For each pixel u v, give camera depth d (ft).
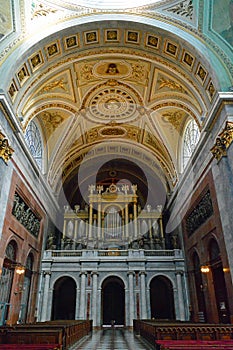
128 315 54.60
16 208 42.09
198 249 48.32
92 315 54.13
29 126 51.98
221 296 40.52
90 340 32.58
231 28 37.96
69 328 25.48
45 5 39.19
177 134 59.11
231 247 33.01
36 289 53.36
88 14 40.47
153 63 45.83
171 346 14.49
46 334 19.74
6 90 35.40
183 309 54.29
